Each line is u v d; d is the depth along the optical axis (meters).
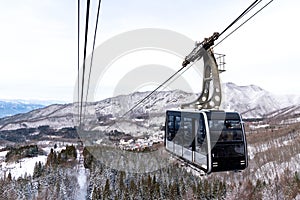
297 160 70.12
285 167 68.44
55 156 63.91
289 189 58.72
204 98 10.04
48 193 53.22
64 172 60.03
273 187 60.97
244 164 8.19
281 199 57.09
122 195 52.56
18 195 51.44
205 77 9.88
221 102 9.16
